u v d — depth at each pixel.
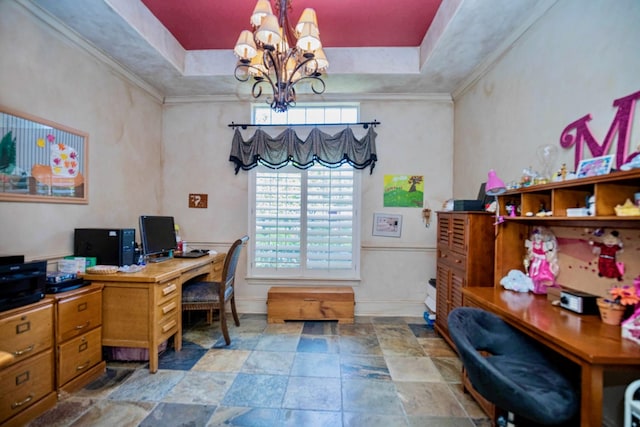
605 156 1.40
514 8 1.99
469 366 1.20
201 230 3.55
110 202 2.72
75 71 2.33
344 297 3.18
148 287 2.14
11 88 1.87
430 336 2.87
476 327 1.56
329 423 1.68
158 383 2.04
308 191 3.47
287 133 3.37
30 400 1.66
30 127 1.99
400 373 2.20
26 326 1.64
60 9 2.01
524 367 1.41
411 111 3.44
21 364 1.61
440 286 2.89
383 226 3.45
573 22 1.72
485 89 2.74
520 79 2.22
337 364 2.32
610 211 1.30
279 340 2.75
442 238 2.85
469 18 2.09
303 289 3.30
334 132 3.45
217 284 2.87
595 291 1.57
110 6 1.99
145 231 2.71
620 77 1.44
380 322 3.23
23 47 1.93
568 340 1.18
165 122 3.55
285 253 3.49
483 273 2.32
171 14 2.45
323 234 3.46
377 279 3.46
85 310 2.02
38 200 2.05
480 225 2.31
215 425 1.65
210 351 2.51
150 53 2.57
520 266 2.04
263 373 2.18
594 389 1.06
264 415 1.73
